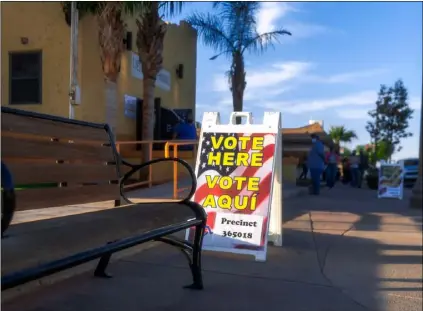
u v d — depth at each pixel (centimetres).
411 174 2366
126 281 431
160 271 466
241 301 395
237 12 1585
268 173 533
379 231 741
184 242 409
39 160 333
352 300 415
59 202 351
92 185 399
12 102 1192
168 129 1418
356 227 773
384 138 3934
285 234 691
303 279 470
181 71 1596
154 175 1204
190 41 1680
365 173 2291
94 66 1134
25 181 312
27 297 374
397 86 3919
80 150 389
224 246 524
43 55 1170
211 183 544
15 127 308
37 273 215
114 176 439
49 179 341
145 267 479
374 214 939
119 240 285
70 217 344
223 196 537
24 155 315
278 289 433
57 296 381
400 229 765
